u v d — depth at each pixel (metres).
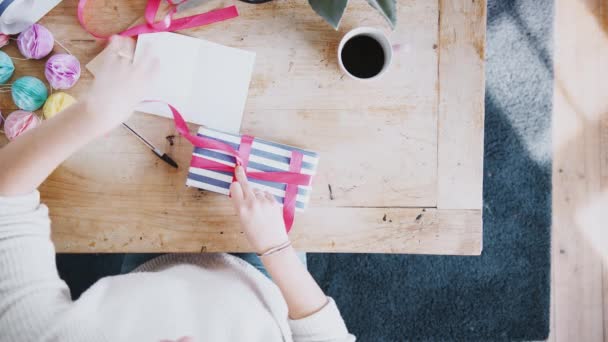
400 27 0.86
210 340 0.67
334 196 0.85
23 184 0.68
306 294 0.78
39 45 0.82
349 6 0.85
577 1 1.44
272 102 0.86
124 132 0.85
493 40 1.43
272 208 0.78
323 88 0.86
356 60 0.84
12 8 0.79
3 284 0.65
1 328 0.63
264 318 0.74
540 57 1.42
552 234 1.43
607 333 1.41
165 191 0.85
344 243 0.85
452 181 0.86
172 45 0.85
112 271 1.31
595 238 1.43
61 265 1.31
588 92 1.44
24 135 0.69
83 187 0.85
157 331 0.65
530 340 1.41
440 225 0.86
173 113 0.81
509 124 1.42
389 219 0.85
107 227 0.85
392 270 1.40
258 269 0.98
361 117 0.86
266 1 0.84
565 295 1.42
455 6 0.85
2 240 0.66
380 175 0.86
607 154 1.43
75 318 0.64
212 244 0.85
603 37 1.43
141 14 0.86
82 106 0.67
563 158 1.43
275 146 0.83
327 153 0.86
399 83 0.86
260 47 0.86
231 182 0.83
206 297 0.72
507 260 1.41
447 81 0.86
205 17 0.84
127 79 0.67
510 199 1.42
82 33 0.86
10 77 0.85
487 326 1.41
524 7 1.42
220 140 0.83
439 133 0.86
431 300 1.41
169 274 0.77
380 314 1.40
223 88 0.86
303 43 0.86
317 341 0.78
